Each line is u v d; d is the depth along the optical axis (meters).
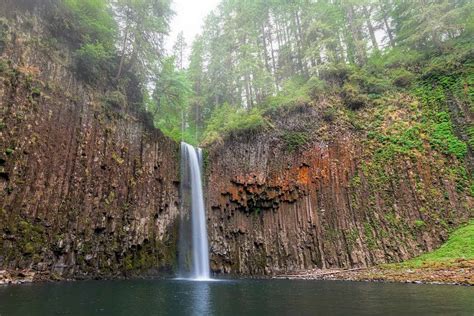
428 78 31.34
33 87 19.33
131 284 18.03
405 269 21.92
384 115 30.92
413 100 30.91
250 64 40.06
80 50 23.55
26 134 18.19
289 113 33.22
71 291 13.66
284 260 27.50
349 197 27.98
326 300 11.66
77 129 21.73
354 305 10.31
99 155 22.77
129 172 24.86
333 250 26.59
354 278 21.59
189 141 39.72
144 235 24.62
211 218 30.44
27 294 12.16
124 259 22.81
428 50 34.31
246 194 30.36
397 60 34.81
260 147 31.84
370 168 28.58
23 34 20.22
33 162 18.28
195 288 16.55
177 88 34.34
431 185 26.36
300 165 30.33
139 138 26.69
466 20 33.94
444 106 29.28
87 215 20.84
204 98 46.03
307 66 41.69
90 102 23.38
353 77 34.28
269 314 8.78
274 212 29.48
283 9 44.84
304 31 42.53
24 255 17.03
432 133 28.41
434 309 9.20
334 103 33.00
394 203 26.56
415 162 27.42
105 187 22.59
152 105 36.12
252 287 17.20
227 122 35.28
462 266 19.56
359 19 41.56
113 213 22.62
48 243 18.31
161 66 33.72
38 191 18.23
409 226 25.38
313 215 28.28
